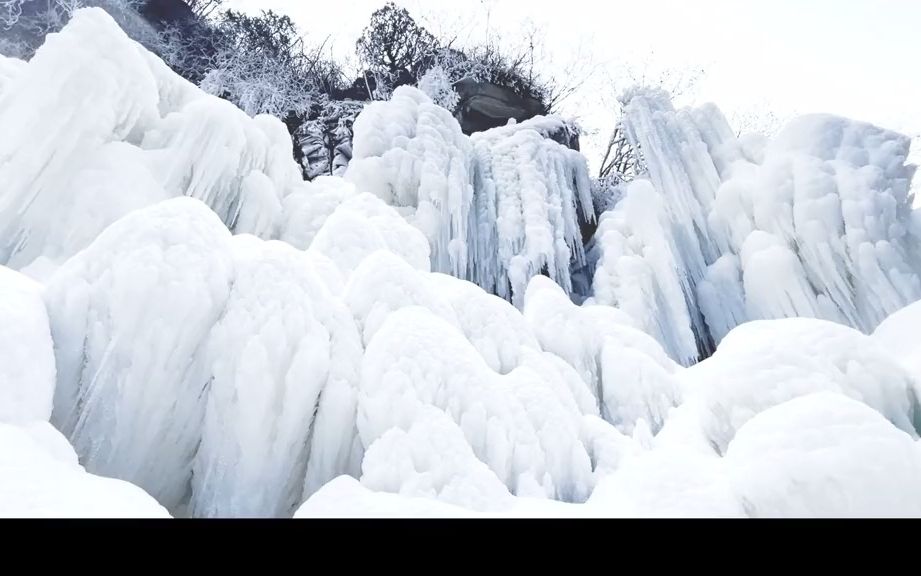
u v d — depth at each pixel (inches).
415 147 459.5
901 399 135.9
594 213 585.6
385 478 106.7
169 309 122.3
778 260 446.3
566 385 186.2
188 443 125.0
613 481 110.0
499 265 490.6
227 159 291.4
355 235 227.8
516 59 832.9
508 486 130.3
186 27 686.5
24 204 216.5
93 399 116.9
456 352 133.7
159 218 133.0
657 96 578.2
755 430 89.2
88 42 239.6
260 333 124.3
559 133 612.1
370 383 123.5
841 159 459.5
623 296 456.8
